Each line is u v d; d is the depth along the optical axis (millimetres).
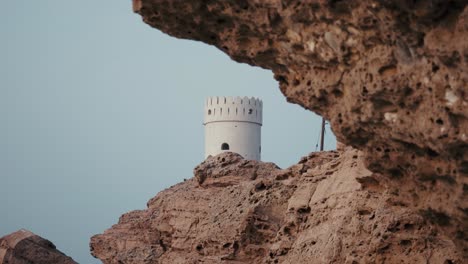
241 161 161250
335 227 107688
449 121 59906
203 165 162250
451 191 65562
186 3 67688
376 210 96938
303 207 119375
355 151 115375
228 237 137000
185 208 158250
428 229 90562
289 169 137625
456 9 57438
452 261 87438
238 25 68375
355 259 96562
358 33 62469
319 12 62875
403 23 59094
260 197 138250
